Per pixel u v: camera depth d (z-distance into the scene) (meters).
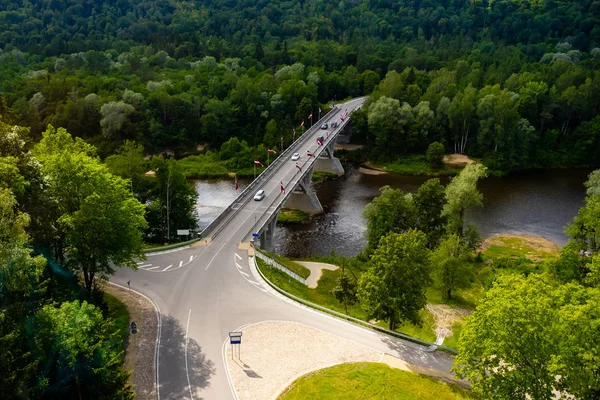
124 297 67.12
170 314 63.91
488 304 44.75
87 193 59.88
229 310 65.69
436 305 78.62
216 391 49.94
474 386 44.72
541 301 42.66
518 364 42.22
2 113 69.19
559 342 40.47
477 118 167.25
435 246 91.94
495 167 159.75
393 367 54.50
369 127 170.50
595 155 168.75
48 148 73.12
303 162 132.88
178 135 166.25
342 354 57.06
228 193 139.25
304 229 117.31
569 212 129.00
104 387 40.44
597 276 56.62
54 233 57.00
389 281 59.47
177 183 93.00
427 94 175.75
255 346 57.84
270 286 72.81
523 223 121.56
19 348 37.03
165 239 93.19
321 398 48.53
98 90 168.25
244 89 178.62
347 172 162.25
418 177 157.75
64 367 38.75
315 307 67.75
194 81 192.38
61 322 39.78
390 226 92.69
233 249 84.69
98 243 59.19
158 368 53.16
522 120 166.25
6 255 38.53
